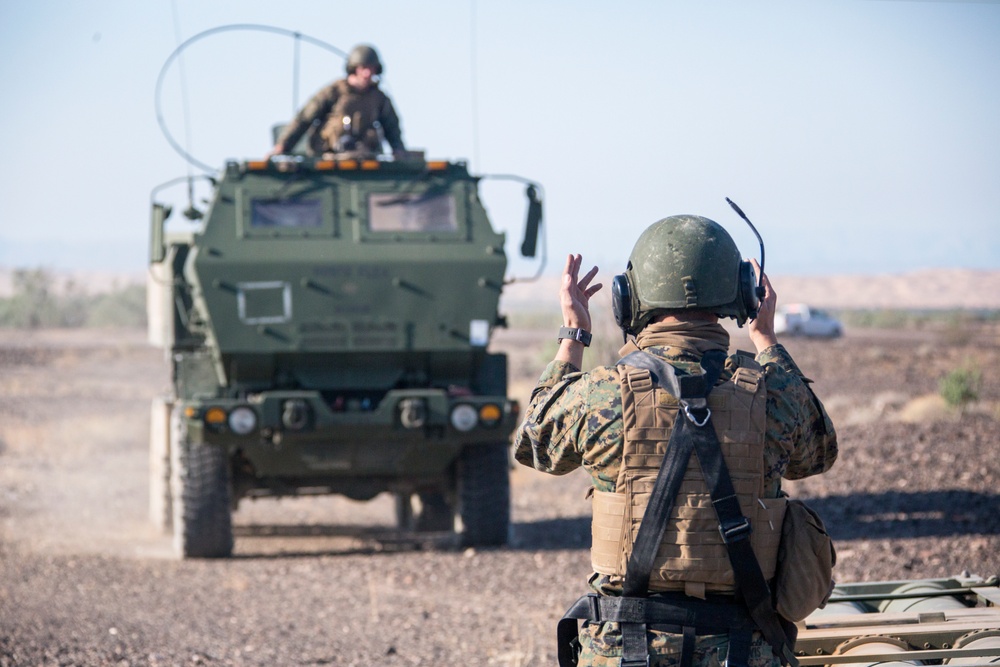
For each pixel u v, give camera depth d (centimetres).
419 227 1691
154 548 1767
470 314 1666
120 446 3256
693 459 482
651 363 498
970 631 626
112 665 1057
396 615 1262
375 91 1839
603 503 494
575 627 508
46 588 1423
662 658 475
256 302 1627
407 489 1761
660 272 512
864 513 1659
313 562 1622
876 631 640
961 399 2783
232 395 1673
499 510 1683
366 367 1680
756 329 553
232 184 1684
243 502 2370
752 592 475
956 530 1489
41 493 2364
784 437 497
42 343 9569
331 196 1694
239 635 1174
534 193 1698
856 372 5309
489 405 1609
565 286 551
